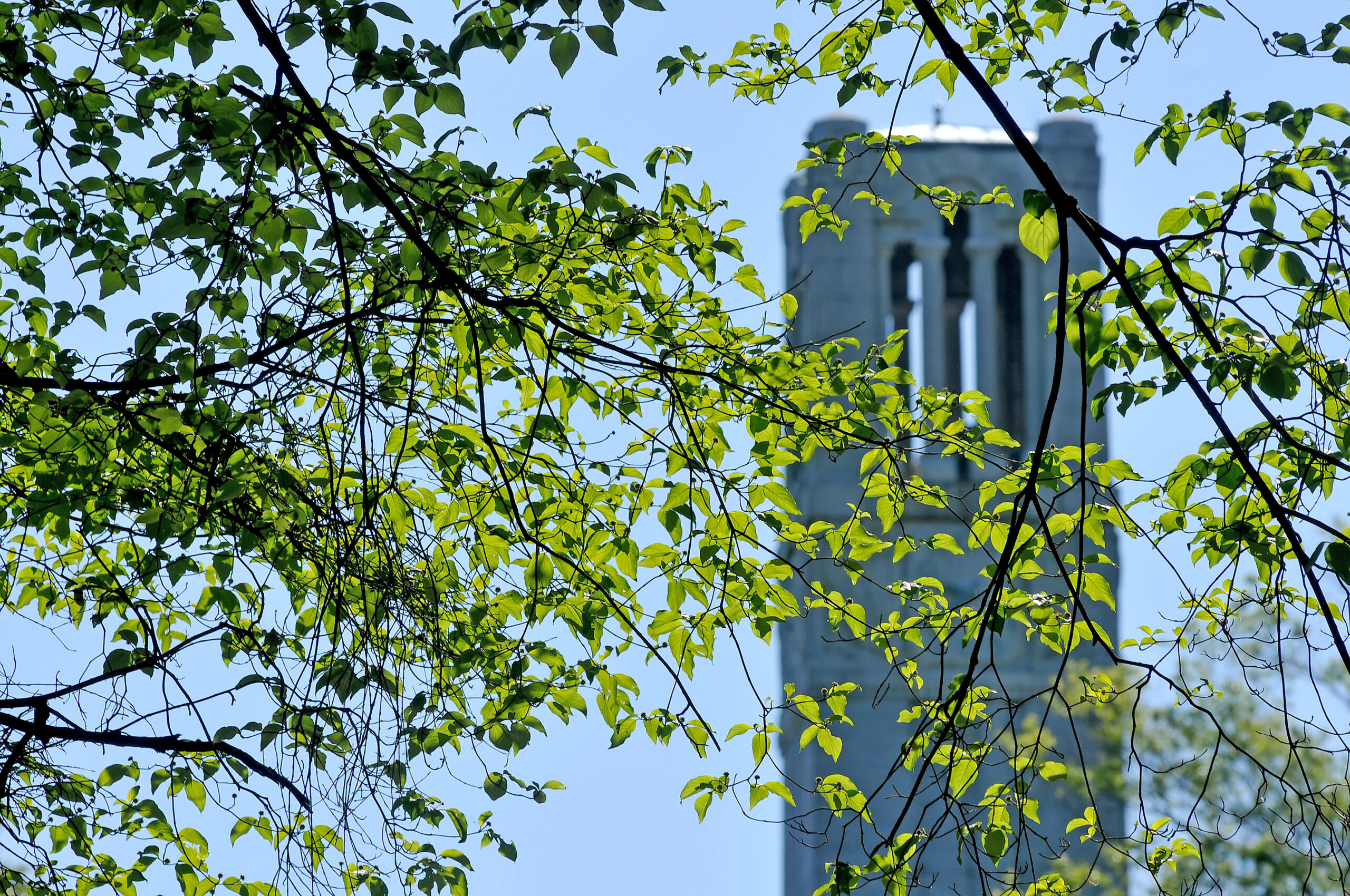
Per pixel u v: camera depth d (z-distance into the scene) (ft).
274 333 49.88
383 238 50.85
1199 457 50.75
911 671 57.31
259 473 49.88
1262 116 45.80
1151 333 41.39
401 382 54.75
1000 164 302.86
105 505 54.24
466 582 57.82
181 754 52.49
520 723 54.54
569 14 39.32
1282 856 142.82
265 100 44.62
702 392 59.57
